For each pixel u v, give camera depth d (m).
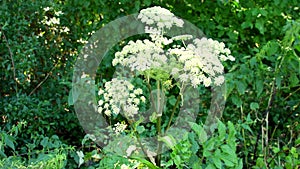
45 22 2.82
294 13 2.96
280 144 2.63
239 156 2.39
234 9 2.92
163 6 2.92
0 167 1.73
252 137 2.43
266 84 2.49
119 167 1.85
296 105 2.64
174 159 1.77
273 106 2.69
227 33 2.93
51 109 2.59
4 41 2.65
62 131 2.71
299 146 2.49
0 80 2.69
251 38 3.01
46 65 2.79
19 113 2.48
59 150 2.11
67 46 2.87
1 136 1.97
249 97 2.69
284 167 2.31
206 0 2.91
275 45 2.36
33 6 2.73
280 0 2.82
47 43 2.83
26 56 2.64
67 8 2.87
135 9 2.79
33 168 1.74
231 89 2.31
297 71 2.43
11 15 2.69
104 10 2.86
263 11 2.77
